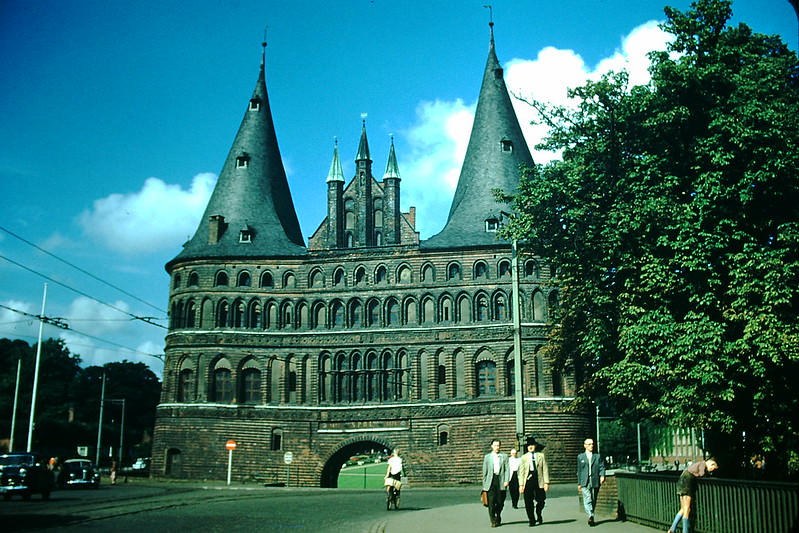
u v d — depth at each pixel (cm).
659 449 12781
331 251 7450
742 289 2773
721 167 2948
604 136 3347
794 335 2702
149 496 4294
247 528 2330
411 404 7050
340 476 9881
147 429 13150
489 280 7088
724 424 2820
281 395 7275
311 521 2623
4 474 3844
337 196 7700
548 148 3569
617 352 3284
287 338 7362
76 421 12175
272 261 7512
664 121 3103
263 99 8369
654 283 2939
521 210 3472
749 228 2956
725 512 1758
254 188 7925
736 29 3375
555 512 2869
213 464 7119
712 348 2748
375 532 2247
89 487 5659
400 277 7288
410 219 7725
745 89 3069
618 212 3106
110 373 12838
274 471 7119
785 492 1529
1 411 11400
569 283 3459
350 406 7150
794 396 2922
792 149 2875
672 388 2912
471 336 7025
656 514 2186
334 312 7369
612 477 2658
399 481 3272
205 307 7419
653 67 3319
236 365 7300
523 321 6938
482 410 6862
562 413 6750
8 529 2183
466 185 7625
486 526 2342
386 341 7194
